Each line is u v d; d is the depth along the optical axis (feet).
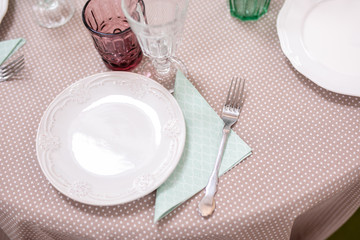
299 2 2.52
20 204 2.06
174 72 2.46
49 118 2.18
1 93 2.41
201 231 2.01
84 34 2.62
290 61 2.35
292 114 2.28
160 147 2.11
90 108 2.26
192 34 2.61
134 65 2.50
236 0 2.54
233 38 2.57
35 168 2.16
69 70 2.48
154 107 2.23
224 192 2.06
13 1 2.77
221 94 2.37
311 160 2.14
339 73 2.29
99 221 2.01
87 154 2.12
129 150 2.13
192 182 2.06
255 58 2.49
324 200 2.13
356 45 2.38
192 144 2.18
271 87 2.38
